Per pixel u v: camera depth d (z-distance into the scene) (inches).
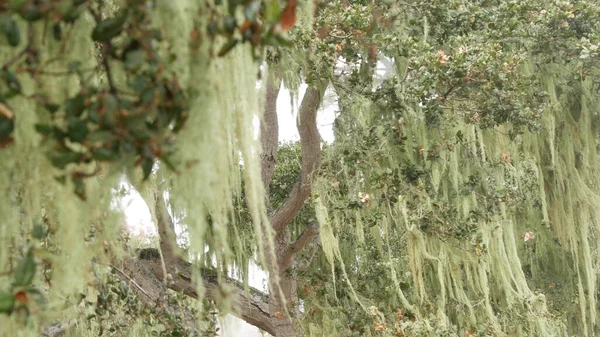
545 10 241.1
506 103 235.1
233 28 61.9
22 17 55.0
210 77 65.6
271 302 310.3
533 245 399.9
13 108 65.5
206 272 289.7
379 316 289.7
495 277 308.3
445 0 228.5
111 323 174.7
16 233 75.7
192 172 64.2
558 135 320.8
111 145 59.1
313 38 199.5
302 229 360.8
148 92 59.4
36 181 70.4
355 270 335.6
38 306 61.1
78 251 74.0
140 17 60.4
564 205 335.3
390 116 237.9
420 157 269.4
